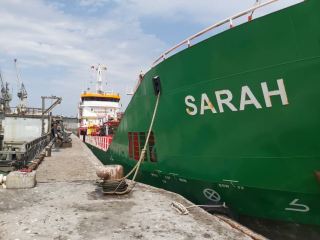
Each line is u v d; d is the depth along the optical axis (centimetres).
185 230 490
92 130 2670
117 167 727
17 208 609
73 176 1045
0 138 2198
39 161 1350
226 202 627
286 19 469
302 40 457
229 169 589
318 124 464
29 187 780
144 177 905
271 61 493
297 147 490
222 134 588
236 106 553
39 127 1988
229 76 554
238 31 530
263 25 495
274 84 495
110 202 654
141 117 888
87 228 499
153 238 459
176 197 691
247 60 524
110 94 2961
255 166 546
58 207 618
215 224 518
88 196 707
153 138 817
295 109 480
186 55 638
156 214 570
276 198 539
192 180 683
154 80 764
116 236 466
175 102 693
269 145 520
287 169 509
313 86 458
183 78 656
